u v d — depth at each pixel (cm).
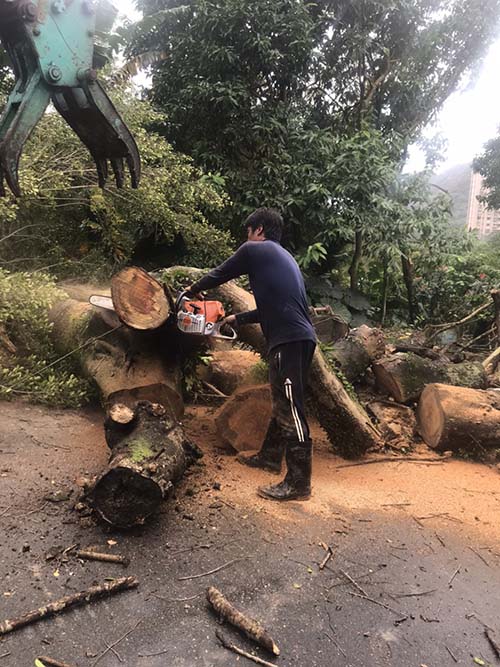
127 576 206
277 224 296
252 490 295
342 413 358
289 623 189
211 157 739
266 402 351
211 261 686
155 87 802
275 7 723
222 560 224
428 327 738
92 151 261
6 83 575
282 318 278
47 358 428
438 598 212
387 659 176
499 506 307
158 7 803
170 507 264
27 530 231
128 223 630
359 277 959
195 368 421
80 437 339
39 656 164
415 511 292
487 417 377
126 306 332
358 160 727
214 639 178
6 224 517
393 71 920
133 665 164
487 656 181
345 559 236
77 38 220
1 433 329
